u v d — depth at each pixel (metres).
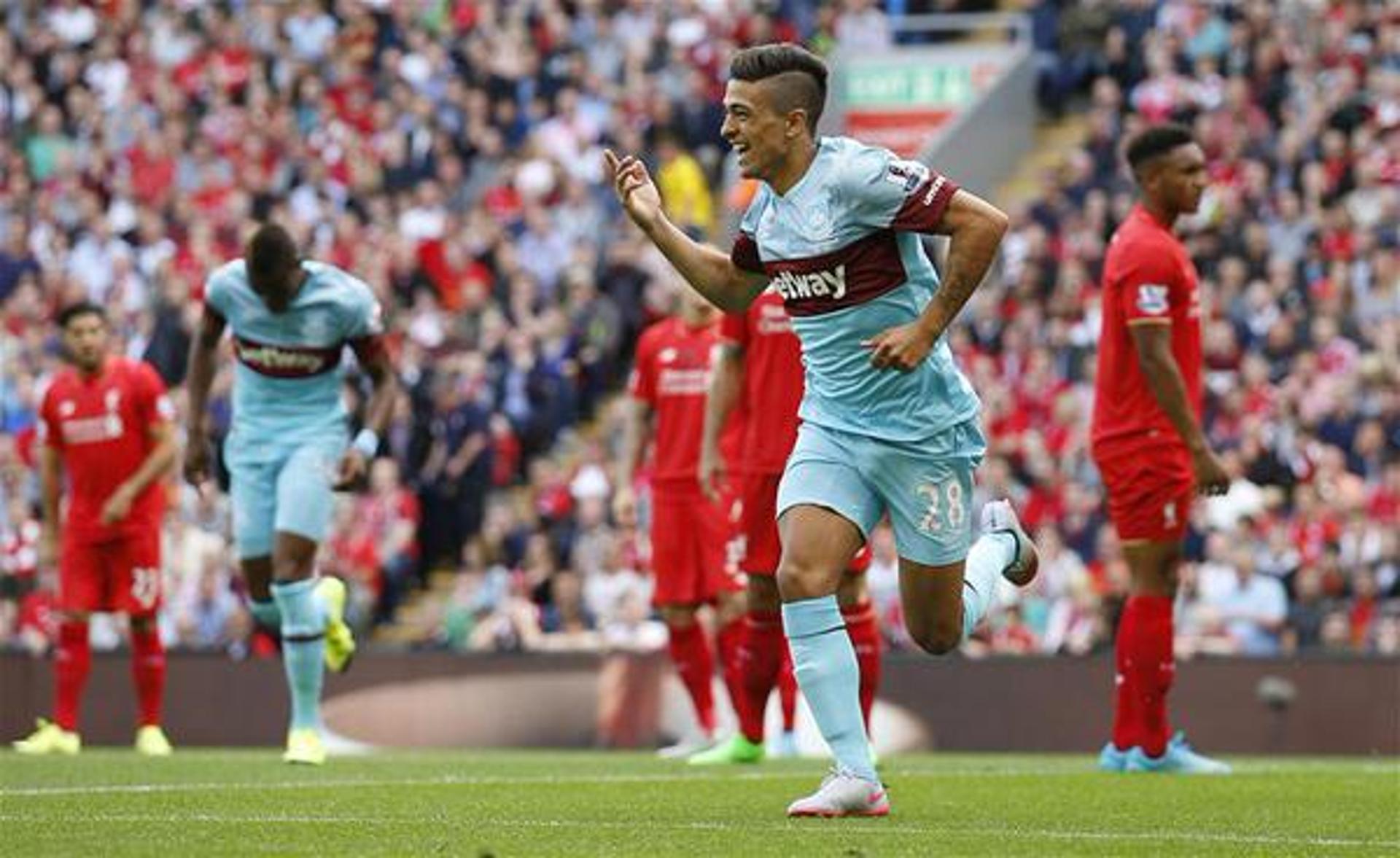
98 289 56.88
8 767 25.67
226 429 49.56
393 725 38.81
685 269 18.25
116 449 32.06
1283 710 34.88
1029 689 35.81
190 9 63.06
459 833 16.23
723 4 57.84
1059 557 40.62
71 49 63.16
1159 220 25.36
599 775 24.42
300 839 15.70
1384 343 43.56
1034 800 20.38
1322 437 42.34
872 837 16.05
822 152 17.47
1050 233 49.41
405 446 49.09
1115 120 50.75
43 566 45.81
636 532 43.19
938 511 17.73
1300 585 39.53
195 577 45.66
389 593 47.31
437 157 56.84
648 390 31.91
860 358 17.50
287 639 26.62
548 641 42.62
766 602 27.19
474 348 51.06
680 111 55.38
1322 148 48.31
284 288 26.09
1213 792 21.62
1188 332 25.25
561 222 53.91
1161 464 25.23
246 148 59.22
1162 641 25.50
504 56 58.00
